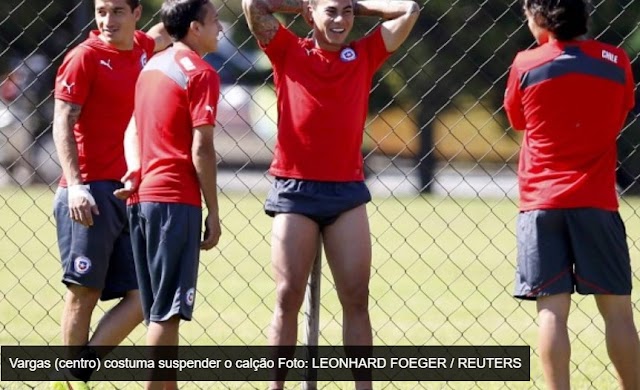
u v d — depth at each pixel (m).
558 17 21.39
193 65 21.31
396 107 78.50
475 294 42.00
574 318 36.56
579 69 21.16
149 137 21.59
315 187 21.62
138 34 24.75
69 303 23.84
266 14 21.80
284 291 21.62
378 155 81.56
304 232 21.62
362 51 22.08
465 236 60.25
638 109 51.62
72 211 22.58
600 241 21.31
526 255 21.59
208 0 22.25
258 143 74.69
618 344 21.69
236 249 53.78
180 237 21.25
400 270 48.88
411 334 33.91
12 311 36.88
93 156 23.34
